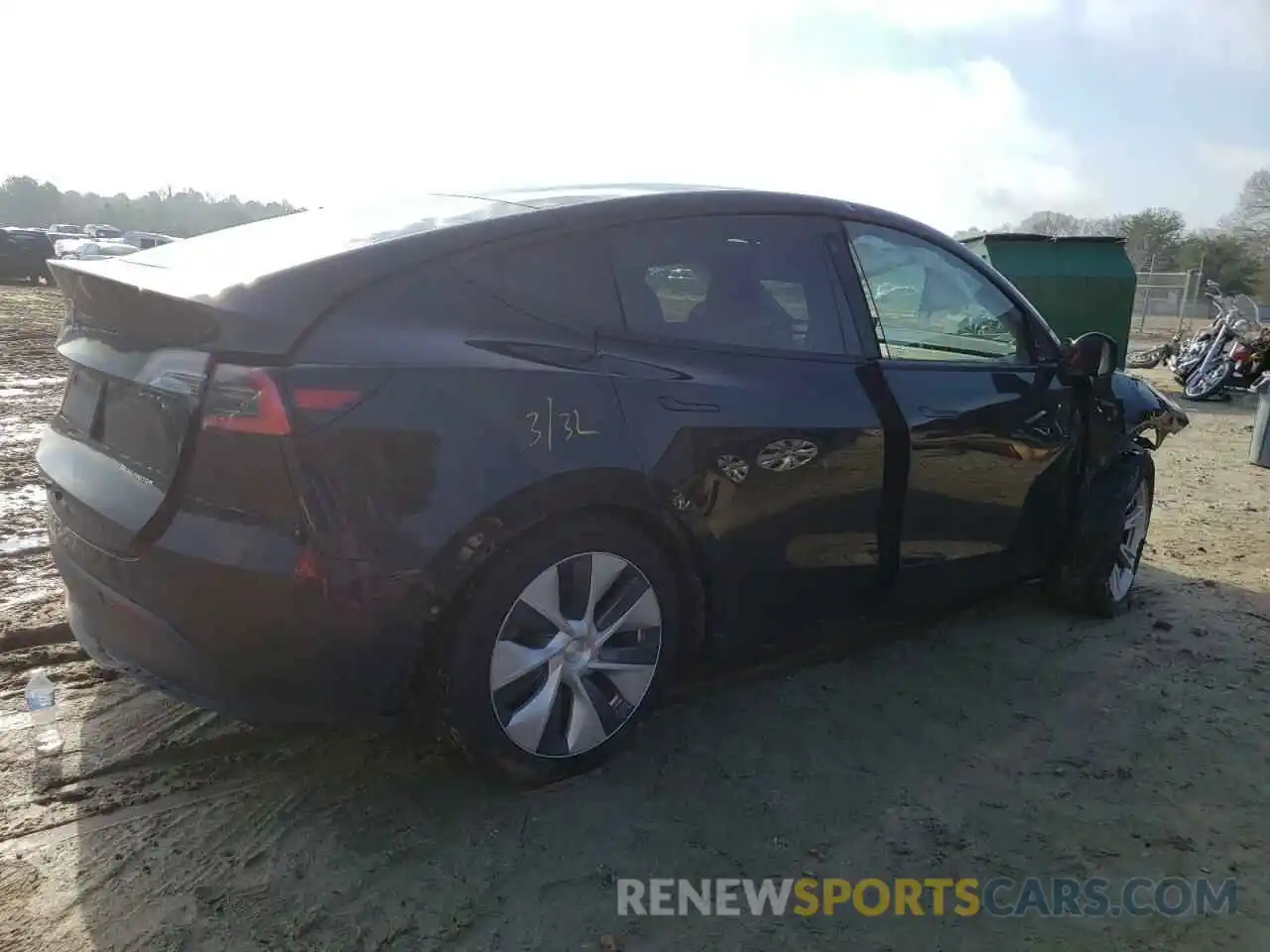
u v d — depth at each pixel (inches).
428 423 97.5
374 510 95.2
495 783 114.3
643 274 118.0
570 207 116.1
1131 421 178.1
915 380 140.0
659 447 112.3
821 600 135.2
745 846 107.7
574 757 115.2
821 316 132.7
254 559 92.7
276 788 114.0
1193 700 147.3
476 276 106.3
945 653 161.3
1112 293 517.0
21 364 472.4
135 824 106.3
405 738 124.7
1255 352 521.0
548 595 108.3
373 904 95.7
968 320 153.8
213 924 92.0
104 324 110.9
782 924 96.3
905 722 136.9
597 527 110.4
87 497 104.3
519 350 105.5
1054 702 145.0
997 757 128.9
